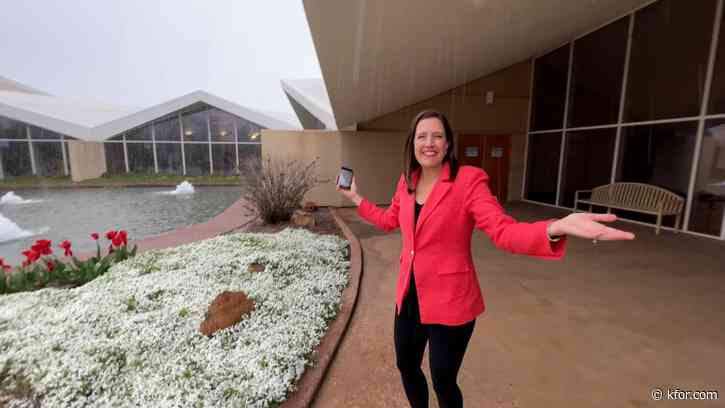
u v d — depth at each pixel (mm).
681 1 5871
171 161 17266
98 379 2000
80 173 15438
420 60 5371
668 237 5715
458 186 1375
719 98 5406
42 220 7992
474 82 9336
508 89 9562
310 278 3656
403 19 3564
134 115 15898
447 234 1392
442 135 1398
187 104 16469
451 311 1398
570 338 2703
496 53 7180
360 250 4895
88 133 15375
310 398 2010
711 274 4070
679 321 2965
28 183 14711
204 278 3447
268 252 4281
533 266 4402
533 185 9742
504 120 9680
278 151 8828
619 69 7039
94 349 2213
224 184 16062
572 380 2217
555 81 8797
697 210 5777
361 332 2832
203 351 2270
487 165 9852
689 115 5816
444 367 1437
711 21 5469
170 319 2600
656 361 2408
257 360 2197
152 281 3305
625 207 6148
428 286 1427
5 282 3240
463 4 3820
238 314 2648
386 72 5254
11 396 1898
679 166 6008
